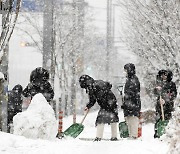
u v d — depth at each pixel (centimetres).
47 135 1998
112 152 1566
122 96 2309
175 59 3170
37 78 2245
